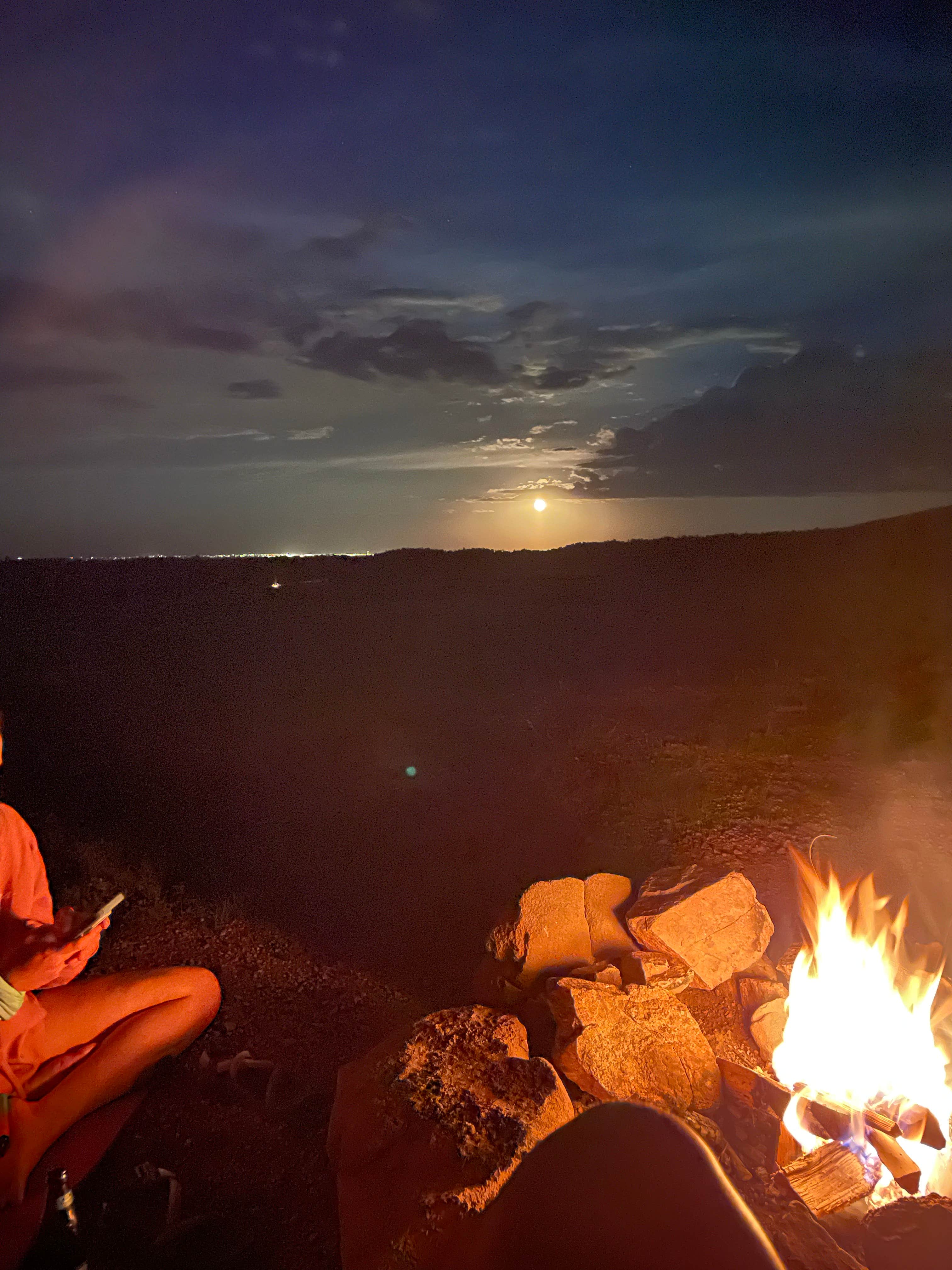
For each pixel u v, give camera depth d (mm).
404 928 4688
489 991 3566
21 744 8312
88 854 5438
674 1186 1250
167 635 14969
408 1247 2166
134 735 8680
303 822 6270
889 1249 2273
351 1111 2713
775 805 5961
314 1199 2744
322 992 4055
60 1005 3006
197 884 5234
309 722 9164
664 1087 2980
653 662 11719
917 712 8086
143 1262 2529
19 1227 2592
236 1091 3275
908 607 14961
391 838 5918
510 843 5695
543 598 18406
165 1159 2941
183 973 3281
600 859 5320
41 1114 2830
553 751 7613
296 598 19062
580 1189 1303
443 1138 2449
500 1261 1332
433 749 7977
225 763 7730
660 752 7309
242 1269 2518
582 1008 3135
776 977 3646
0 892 2781
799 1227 2377
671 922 3541
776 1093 2930
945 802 5953
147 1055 3127
